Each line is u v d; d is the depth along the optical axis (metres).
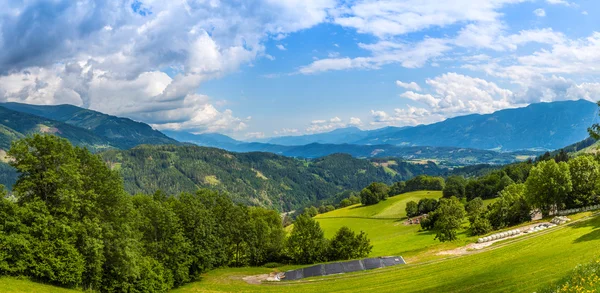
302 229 92.75
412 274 58.19
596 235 48.53
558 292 25.03
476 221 97.19
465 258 61.53
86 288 48.91
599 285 22.62
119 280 52.28
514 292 31.11
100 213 52.28
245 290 62.78
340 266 73.88
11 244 42.78
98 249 48.72
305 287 62.22
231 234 84.88
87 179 51.19
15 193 46.16
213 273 76.81
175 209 70.69
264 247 91.31
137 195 72.06
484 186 180.25
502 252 58.25
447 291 40.59
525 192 97.19
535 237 65.44
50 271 44.38
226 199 86.31
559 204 97.19
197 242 69.94
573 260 37.19
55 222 46.41
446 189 192.12
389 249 107.31
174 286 64.62
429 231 130.12
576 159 97.12
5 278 41.84
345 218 197.12
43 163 47.97
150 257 59.25
